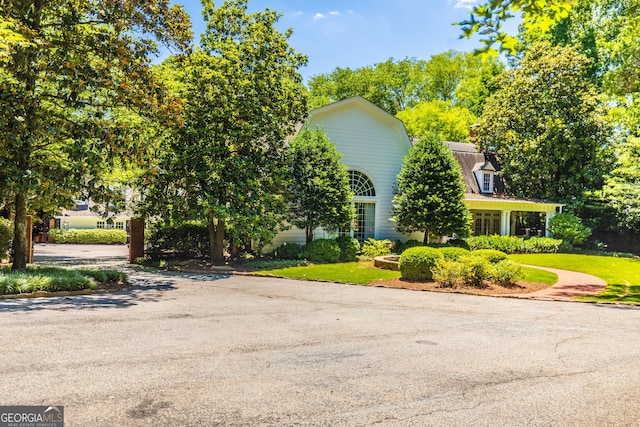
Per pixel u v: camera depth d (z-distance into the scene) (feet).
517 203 84.58
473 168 93.25
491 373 16.39
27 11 34.24
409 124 124.88
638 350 20.13
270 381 14.84
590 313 29.27
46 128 33.63
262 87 53.98
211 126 52.34
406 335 21.99
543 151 91.15
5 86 31.42
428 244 69.67
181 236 62.13
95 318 23.35
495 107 97.60
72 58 34.81
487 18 9.24
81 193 37.50
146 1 37.11
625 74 56.29
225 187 52.11
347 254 64.03
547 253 81.15
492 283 40.57
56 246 111.04
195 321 23.65
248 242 63.98
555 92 90.79
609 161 87.35
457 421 12.26
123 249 99.60
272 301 31.27
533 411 13.08
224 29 55.01
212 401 13.05
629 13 54.39
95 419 11.61
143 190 57.77
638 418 12.77
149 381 14.46
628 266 62.80
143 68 37.63
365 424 11.89
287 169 57.00
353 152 72.59
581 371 16.93
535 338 22.00
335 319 25.43
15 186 32.63
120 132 36.24
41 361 15.93
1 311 24.25
